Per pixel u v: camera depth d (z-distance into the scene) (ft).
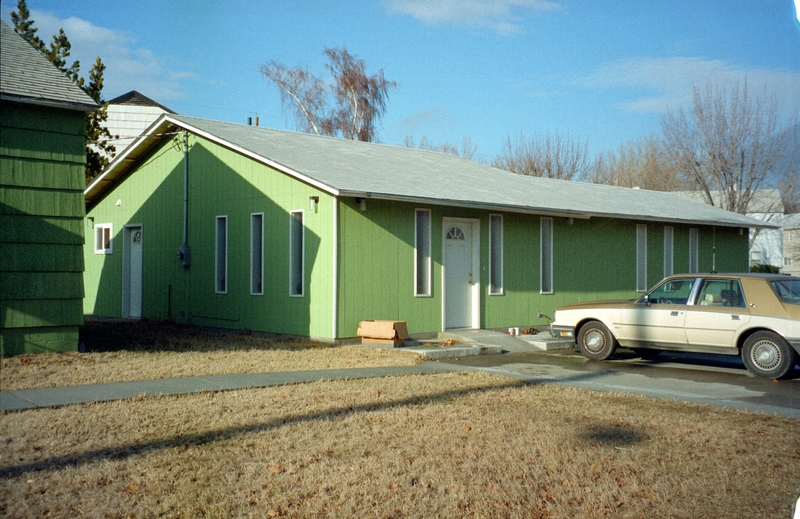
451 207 55.62
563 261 65.21
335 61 133.08
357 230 49.57
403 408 29.07
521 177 77.05
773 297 39.27
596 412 29.22
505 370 41.27
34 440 23.25
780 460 22.76
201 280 60.59
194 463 21.26
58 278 40.22
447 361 44.80
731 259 85.10
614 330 45.16
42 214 39.60
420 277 53.78
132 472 20.44
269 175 53.88
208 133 58.29
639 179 161.48
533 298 62.23
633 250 72.38
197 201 61.00
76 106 39.99
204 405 28.58
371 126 133.28
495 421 27.25
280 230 52.85
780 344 38.37
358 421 26.76
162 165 65.26
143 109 96.58
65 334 40.73
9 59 41.73
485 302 58.08
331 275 48.47
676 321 42.42
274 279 53.31
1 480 19.56
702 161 127.44
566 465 21.88
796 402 31.99
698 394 33.91
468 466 21.56
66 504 18.10
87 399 29.19
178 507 18.06
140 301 68.39
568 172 156.87
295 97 132.26
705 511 18.67
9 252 38.45
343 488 19.58
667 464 22.31
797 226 126.41
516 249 60.90
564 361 45.70
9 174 38.40
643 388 35.50
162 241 65.26
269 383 33.73
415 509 18.37
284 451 22.72
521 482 20.48
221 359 41.11
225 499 18.69
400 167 61.93
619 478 20.97
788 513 18.48
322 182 47.06
